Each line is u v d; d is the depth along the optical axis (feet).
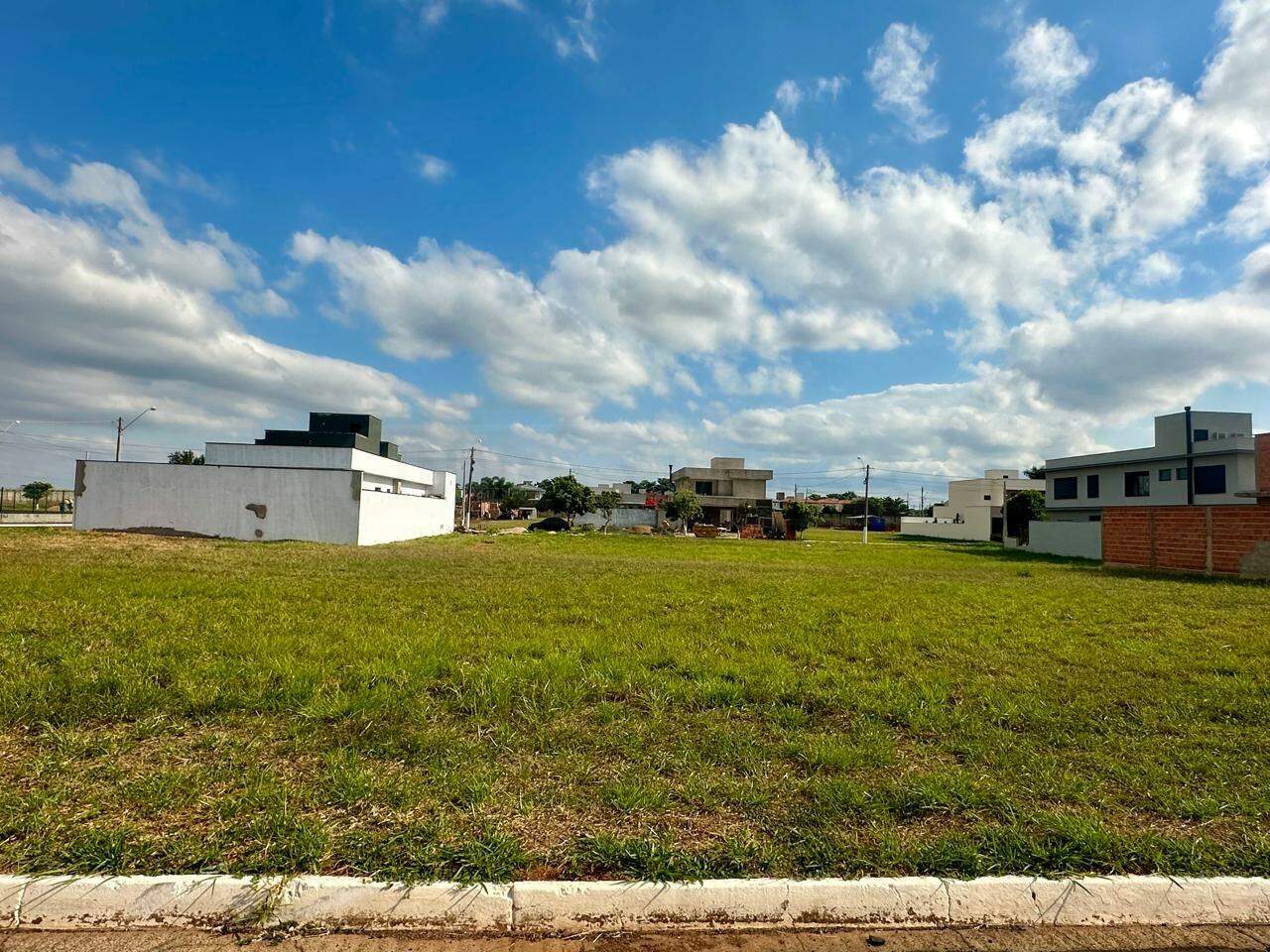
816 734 15.44
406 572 48.65
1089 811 11.83
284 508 91.25
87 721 14.89
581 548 101.45
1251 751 14.80
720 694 18.01
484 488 298.56
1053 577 58.95
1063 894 9.57
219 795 11.48
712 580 48.55
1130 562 71.51
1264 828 11.37
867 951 8.72
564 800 11.76
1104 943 9.06
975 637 27.45
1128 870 10.11
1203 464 118.32
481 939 8.73
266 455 123.03
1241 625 31.58
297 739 14.11
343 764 12.69
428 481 166.50
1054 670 21.91
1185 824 11.53
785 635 26.94
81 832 10.03
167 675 18.34
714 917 9.21
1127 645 26.17
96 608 28.30
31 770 12.19
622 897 9.19
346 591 36.45
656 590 41.16
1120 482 135.33
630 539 138.10
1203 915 9.60
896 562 85.71
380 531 101.30
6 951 8.14
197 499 90.99
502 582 43.29
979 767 13.67
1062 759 14.21
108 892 8.84
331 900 8.93
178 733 14.34
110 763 12.71
